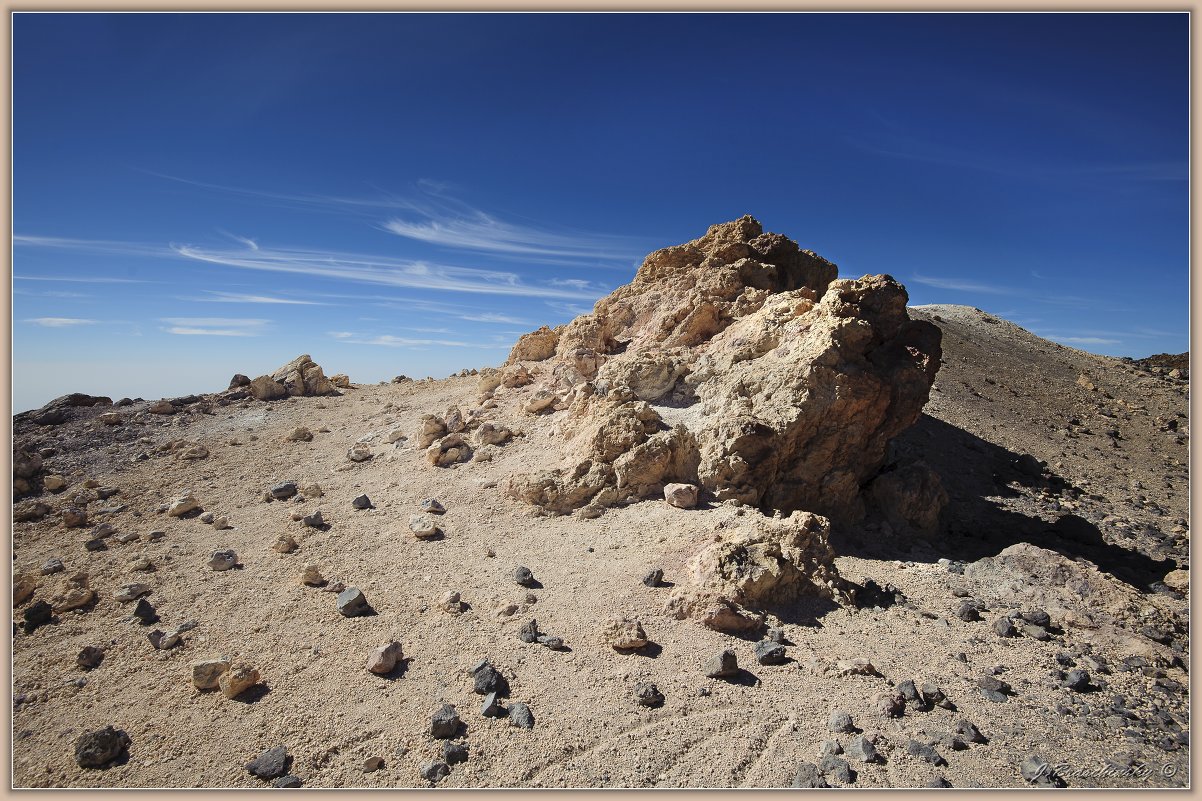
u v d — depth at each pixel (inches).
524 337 773.9
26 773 222.1
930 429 889.5
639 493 438.6
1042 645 314.0
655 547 374.9
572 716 247.0
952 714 255.1
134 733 240.5
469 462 517.0
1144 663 300.5
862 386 464.8
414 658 282.0
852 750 230.2
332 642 294.0
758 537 348.8
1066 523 560.1
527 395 636.7
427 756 227.3
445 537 402.3
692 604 314.5
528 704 253.1
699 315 639.1
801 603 332.5
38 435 599.8
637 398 539.5
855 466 489.1
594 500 432.1
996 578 382.0
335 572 358.9
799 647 296.5
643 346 654.5
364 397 772.6
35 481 496.1
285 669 275.6
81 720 248.5
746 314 639.8
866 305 505.0
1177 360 1689.2
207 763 225.9
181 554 384.2
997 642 315.3
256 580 351.6
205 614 319.3
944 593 367.6
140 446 583.8
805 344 489.1
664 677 270.2
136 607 318.7
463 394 721.0
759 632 305.7
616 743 234.1
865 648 300.8
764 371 495.2
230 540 402.6
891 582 378.9
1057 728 250.4
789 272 796.6
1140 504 751.1
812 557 354.6
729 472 438.0
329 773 220.7
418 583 346.6
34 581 352.5
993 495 700.0
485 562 369.4
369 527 418.9
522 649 287.6
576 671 273.3
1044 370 1418.6
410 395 773.3
